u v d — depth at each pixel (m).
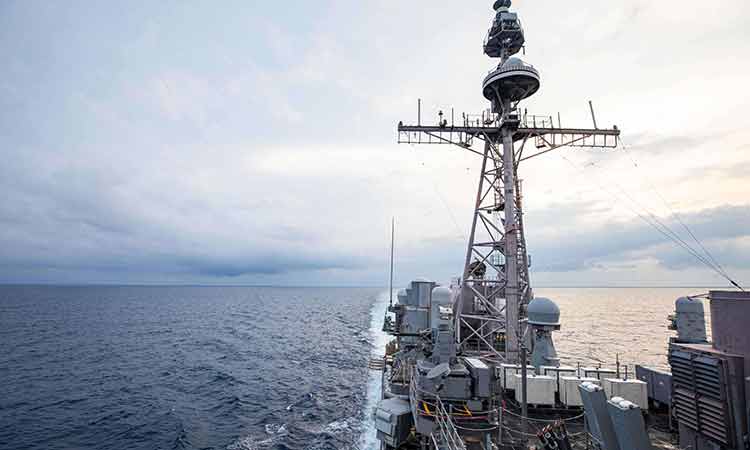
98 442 26.33
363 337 71.19
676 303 14.45
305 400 35.28
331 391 38.09
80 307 137.75
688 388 9.28
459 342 23.17
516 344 20.08
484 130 22.81
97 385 39.62
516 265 20.92
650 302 181.00
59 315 108.69
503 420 14.20
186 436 27.30
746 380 7.93
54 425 29.12
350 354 55.69
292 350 58.69
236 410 32.69
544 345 17.73
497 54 24.91
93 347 60.31
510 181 21.83
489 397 14.41
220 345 62.94
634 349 54.03
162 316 110.06
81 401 34.59
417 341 22.59
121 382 40.78
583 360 46.47
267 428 28.83
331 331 79.00
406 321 24.12
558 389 15.38
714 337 8.89
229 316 111.06
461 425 13.63
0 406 32.97
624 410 7.70
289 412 32.25
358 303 166.12
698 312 13.77
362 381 41.78
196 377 43.03
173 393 37.22
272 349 59.53
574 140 22.53
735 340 8.30
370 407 33.34
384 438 17.00
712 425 8.48
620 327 80.56
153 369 46.53
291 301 185.50
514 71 21.36
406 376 21.45
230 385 39.97
